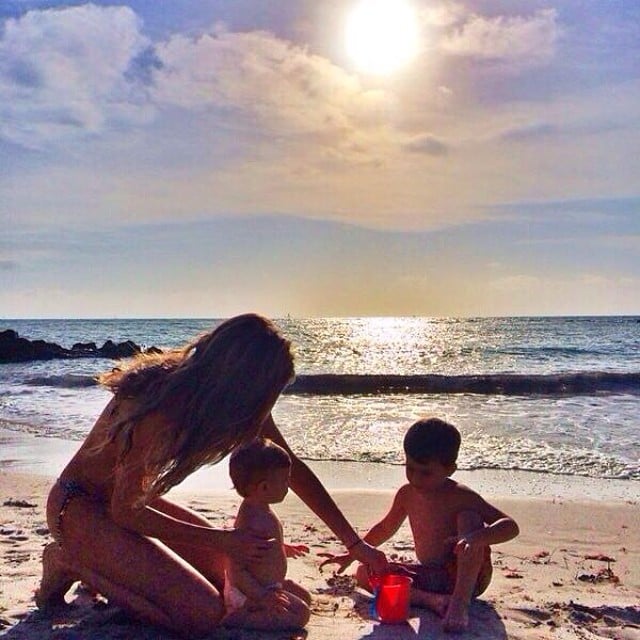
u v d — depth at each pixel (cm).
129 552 335
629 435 1070
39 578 425
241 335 325
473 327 9000
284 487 356
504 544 552
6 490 732
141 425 316
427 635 347
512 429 1134
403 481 806
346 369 2670
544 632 358
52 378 2100
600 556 520
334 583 428
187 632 335
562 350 3956
